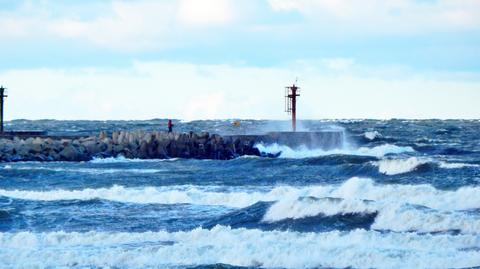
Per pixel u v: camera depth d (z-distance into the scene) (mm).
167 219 91375
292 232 77562
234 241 74875
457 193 93812
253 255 68875
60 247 75125
